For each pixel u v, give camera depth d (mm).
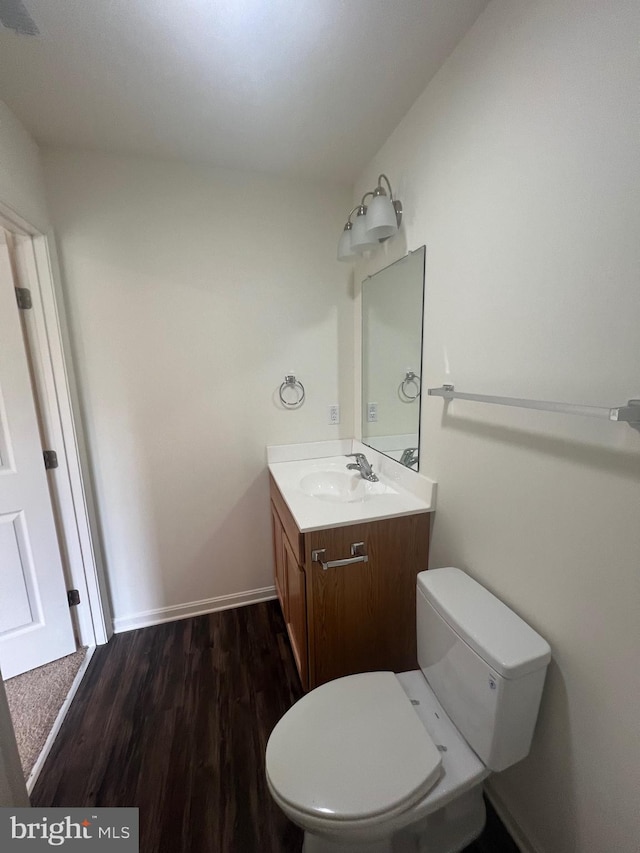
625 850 772
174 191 1699
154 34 1035
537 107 852
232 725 1388
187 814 1113
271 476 1937
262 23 1009
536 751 983
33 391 1584
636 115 654
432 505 1401
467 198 1112
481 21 996
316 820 796
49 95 1246
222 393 1907
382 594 1420
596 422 771
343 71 1182
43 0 932
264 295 1887
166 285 1748
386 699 1050
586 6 720
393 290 1606
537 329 903
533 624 968
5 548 1563
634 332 688
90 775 1220
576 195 777
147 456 1853
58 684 1586
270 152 1623
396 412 1660
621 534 735
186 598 2033
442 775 889
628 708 747
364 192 1772
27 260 1494
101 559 1852
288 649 1769
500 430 1048
